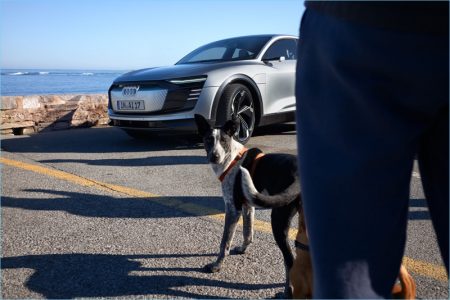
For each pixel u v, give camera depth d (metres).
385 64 0.94
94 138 7.64
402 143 0.99
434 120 1.04
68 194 4.30
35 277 2.62
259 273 2.68
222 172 2.89
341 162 1.02
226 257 2.89
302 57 1.15
